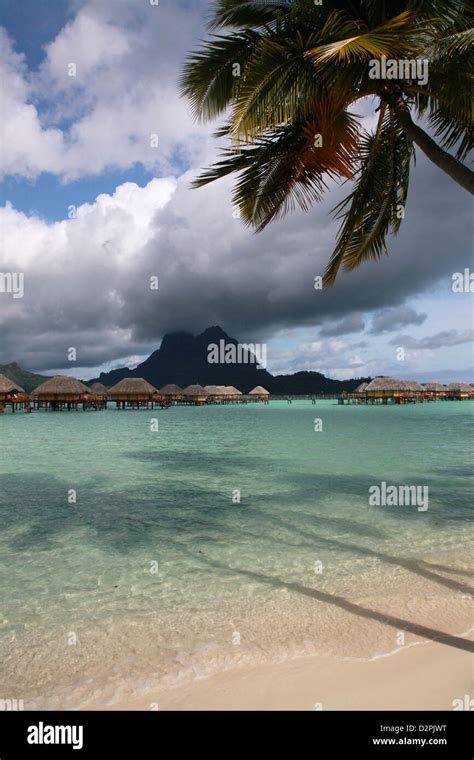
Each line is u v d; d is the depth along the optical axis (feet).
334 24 18.74
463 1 18.94
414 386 238.48
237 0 23.79
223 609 14.90
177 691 10.44
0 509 28.94
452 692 10.07
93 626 13.85
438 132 24.30
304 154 23.30
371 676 10.77
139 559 20.06
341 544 21.81
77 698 10.30
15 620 14.35
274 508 28.78
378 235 31.12
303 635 12.95
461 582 16.88
